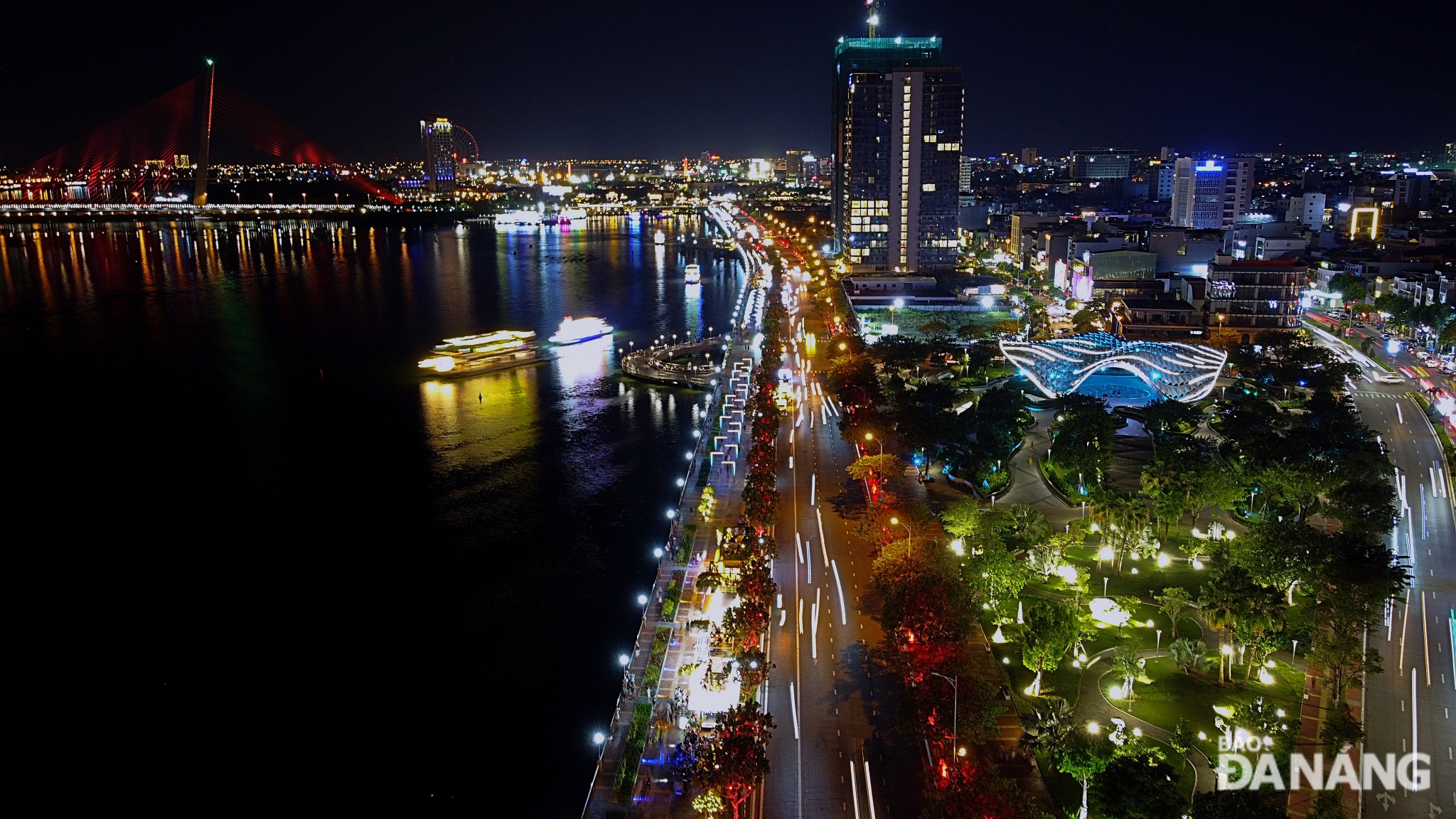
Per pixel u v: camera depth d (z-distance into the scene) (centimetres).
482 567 16262
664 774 10044
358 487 19850
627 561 16375
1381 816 9100
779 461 19288
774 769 10025
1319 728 10456
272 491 19738
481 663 13562
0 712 12788
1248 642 11112
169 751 12012
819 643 12281
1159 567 14262
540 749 11888
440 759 11750
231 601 15312
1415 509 16275
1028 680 11462
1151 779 8506
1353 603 11038
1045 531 13662
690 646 12381
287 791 11294
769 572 13312
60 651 14075
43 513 18738
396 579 15875
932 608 10956
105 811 11081
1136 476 18088
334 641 14175
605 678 13188
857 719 10812
